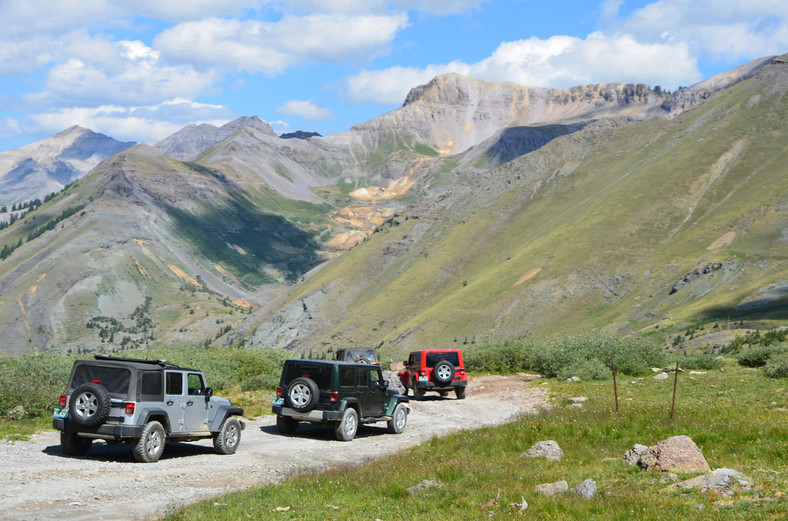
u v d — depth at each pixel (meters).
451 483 12.10
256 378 29.97
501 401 30.34
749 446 13.83
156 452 14.55
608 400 25.89
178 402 15.16
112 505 10.56
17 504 10.20
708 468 11.92
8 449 14.71
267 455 16.53
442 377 31.14
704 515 9.01
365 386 20.52
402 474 12.99
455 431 21.05
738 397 24.14
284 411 19.67
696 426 16.31
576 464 13.52
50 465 13.34
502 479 12.17
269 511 10.02
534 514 9.52
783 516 8.57
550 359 40.84
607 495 10.38
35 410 18.83
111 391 14.22
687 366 42.69
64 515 9.76
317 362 19.86
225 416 16.44
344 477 12.83
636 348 42.94
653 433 15.97
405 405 22.03
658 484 11.06
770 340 109.25
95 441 16.94
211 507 10.11
